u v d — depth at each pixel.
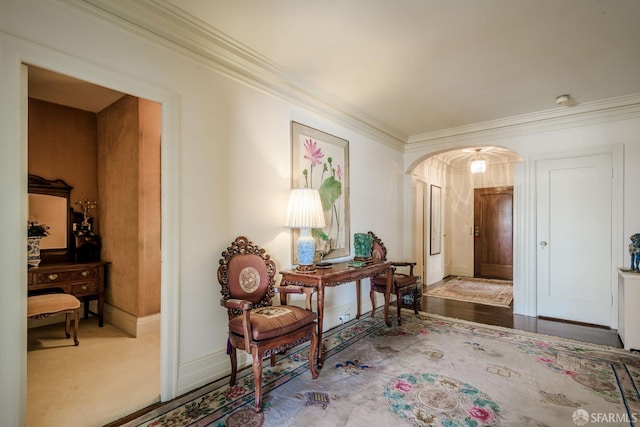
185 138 2.23
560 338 3.18
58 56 1.67
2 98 1.51
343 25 2.20
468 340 3.12
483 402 2.01
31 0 1.59
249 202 2.68
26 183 1.60
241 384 2.26
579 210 3.80
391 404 1.98
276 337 2.03
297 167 3.16
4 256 1.52
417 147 5.06
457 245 7.32
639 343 2.85
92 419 1.84
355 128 4.04
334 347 2.93
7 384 1.51
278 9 2.03
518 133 4.20
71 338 3.14
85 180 3.97
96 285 3.51
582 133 3.78
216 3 1.96
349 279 2.90
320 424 1.79
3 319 1.51
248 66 2.62
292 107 3.13
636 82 3.10
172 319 2.12
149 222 3.29
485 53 2.56
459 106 3.75
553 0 1.93
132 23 1.95
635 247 3.08
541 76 2.98
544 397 2.07
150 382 2.28
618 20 2.12
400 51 2.54
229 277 2.32
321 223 2.88
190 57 2.27
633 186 3.50
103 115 3.93
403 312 4.17
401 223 5.12
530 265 4.05
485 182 6.98
